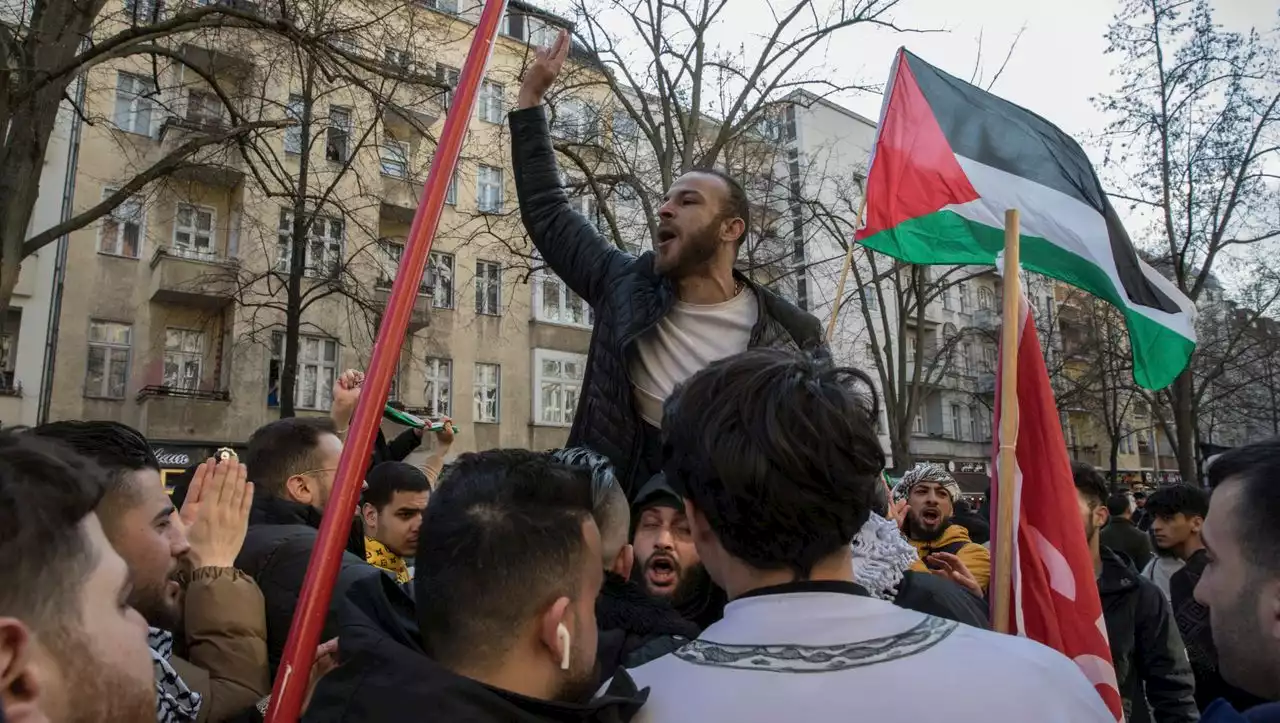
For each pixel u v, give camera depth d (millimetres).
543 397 23266
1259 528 1294
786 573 1261
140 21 11211
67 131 17922
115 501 1812
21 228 8250
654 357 2418
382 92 10477
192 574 2127
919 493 4418
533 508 1352
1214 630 1395
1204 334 21609
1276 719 1172
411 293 1462
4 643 892
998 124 4207
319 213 13547
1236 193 15312
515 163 2807
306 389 19484
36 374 17344
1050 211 4023
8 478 965
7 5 10281
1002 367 2832
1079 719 1119
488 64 1641
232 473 2268
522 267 15344
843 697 1083
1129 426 34031
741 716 1086
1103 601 3479
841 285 3318
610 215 12094
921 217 4141
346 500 1337
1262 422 23594
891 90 4336
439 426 5000
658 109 16219
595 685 1392
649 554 2168
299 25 10164
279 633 2281
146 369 18625
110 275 18516
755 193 17188
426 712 1175
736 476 1229
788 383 1280
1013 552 2654
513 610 1292
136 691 1021
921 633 1198
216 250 18516
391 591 1582
